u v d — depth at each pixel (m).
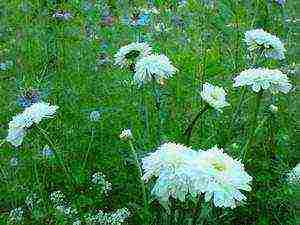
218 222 0.52
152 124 0.65
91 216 0.54
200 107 0.65
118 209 0.54
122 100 0.71
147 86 0.69
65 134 0.65
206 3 0.83
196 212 0.47
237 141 0.60
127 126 0.66
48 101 0.72
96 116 0.66
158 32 0.83
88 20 0.89
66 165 0.61
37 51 0.83
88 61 0.79
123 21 0.86
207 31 0.82
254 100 0.66
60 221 0.53
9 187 0.58
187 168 0.39
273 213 0.53
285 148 0.60
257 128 0.56
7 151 0.64
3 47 0.87
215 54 0.77
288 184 0.52
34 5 0.91
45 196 0.58
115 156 0.62
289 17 0.80
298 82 0.67
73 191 0.58
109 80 0.74
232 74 0.72
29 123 0.54
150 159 0.41
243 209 0.54
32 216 0.54
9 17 0.92
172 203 0.48
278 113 0.64
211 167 0.39
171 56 0.79
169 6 0.88
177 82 0.70
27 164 0.62
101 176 0.58
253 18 0.77
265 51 0.59
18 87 0.76
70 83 0.75
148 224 0.51
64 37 0.83
